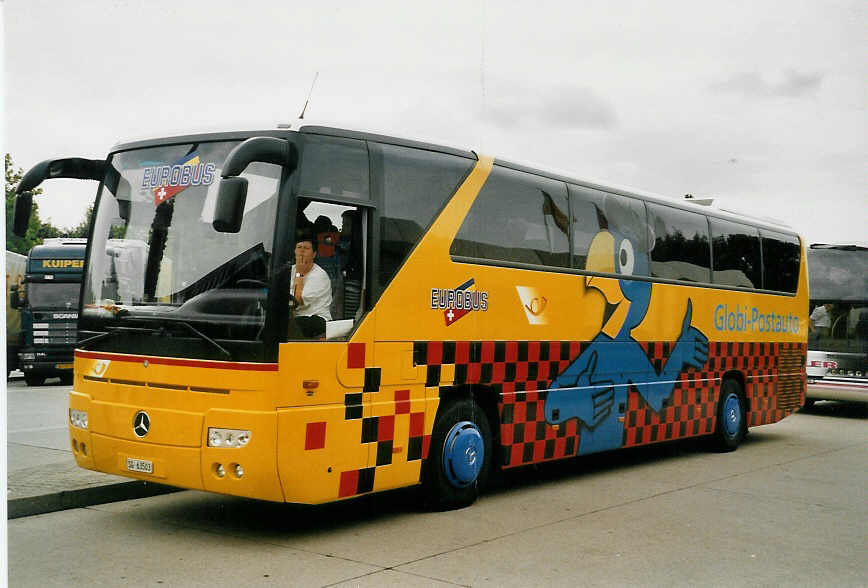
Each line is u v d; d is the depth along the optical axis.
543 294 9.46
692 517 8.27
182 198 7.20
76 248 23.83
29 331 23.55
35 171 7.50
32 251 23.80
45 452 10.16
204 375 6.68
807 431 16.36
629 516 8.26
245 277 6.73
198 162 7.20
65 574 6.02
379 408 7.45
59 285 23.77
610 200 10.70
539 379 9.41
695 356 12.26
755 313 13.84
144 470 6.95
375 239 7.48
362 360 7.29
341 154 7.27
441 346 8.12
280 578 6.00
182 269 7.02
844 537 7.59
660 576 6.22
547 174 9.69
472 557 6.62
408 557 6.60
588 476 10.67
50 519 7.62
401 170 7.81
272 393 6.57
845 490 9.89
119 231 7.48
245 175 6.97
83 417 7.41
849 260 19.19
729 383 13.20
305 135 6.98
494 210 8.84
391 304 7.60
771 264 14.42
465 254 8.45
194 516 7.84
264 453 6.50
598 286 10.33
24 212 7.45
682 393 11.96
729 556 6.84
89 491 8.16
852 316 19.06
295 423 6.69
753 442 14.55
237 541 7.02
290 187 6.79
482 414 8.77
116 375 7.17
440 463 8.23
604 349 10.43
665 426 11.60
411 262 7.82
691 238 12.33
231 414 6.57
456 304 8.30
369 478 7.37
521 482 10.16
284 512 8.13
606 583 6.01
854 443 14.48
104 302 7.41
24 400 17.94
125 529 7.31
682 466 11.61
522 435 9.18
